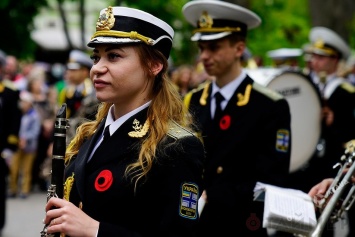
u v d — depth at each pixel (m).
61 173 6.90
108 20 6.98
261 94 11.25
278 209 9.49
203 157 6.95
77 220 6.54
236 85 11.36
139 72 7.01
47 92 32.25
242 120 11.11
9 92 22.59
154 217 6.72
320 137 15.02
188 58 37.31
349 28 32.03
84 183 6.93
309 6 32.16
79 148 7.48
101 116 7.48
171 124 7.04
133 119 7.01
